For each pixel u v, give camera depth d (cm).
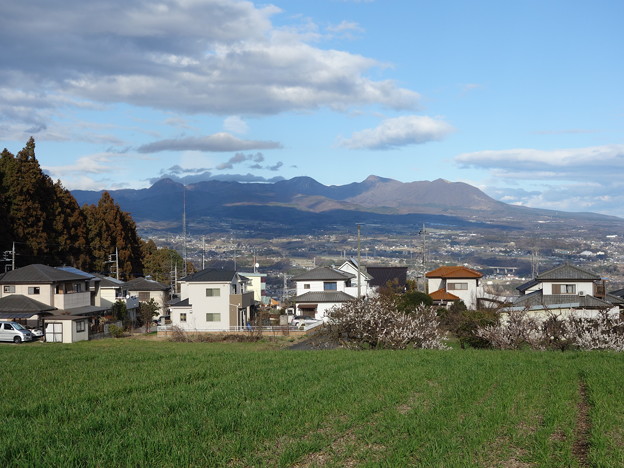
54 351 2373
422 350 2416
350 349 2567
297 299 5422
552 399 1253
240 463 834
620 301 4319
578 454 896
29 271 4206
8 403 1218
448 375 1628
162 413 1099
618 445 920
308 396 1266
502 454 884
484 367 1809
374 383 1459
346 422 1048
